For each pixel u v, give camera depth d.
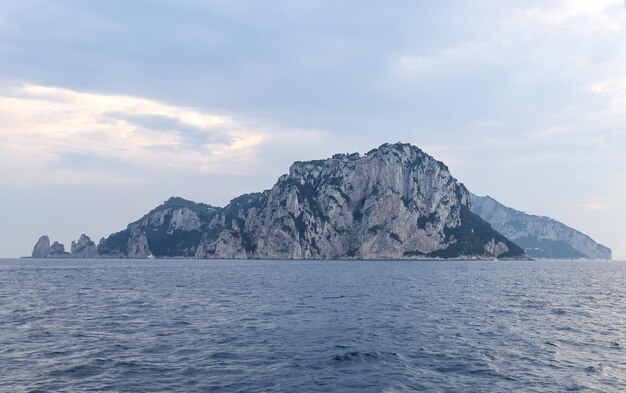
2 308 53.78
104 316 47.81
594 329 41.91
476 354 31.09
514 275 152.50
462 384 24.33
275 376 25.41
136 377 24.94
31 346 32.31
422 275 143.38
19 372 25.59
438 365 28.12
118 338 35.69
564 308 58.56
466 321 46.09
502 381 24.89
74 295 71.88
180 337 36.22
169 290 82.38
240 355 30.17
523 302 65.62
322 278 122.44
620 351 32.38
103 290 82.12
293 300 64.88
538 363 28.80
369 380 24.83
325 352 31.16
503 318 48.50
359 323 44.00
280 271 166.50
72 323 42.97
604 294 81.44
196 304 59.56
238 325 42.41
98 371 26.00
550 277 142.75
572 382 24.80
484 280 121.31
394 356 30.16
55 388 22.88
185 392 22.56
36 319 45.22
